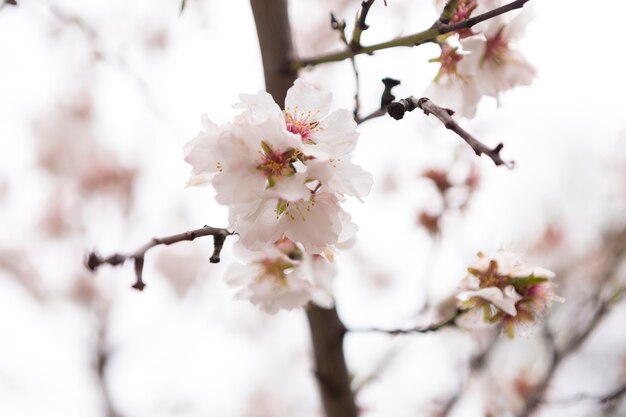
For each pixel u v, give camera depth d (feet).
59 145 4.60
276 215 1.94
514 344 3.00
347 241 2.10
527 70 2.17
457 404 2.74
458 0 2.05
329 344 2.26
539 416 2.73
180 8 2.16
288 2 2.19
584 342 2.73
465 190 2.66
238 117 1.92
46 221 4.49
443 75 2.16
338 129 1.94
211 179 1.96
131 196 4.52
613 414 3.53
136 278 1.95
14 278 4.33
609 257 3.04
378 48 2.07
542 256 3.65
